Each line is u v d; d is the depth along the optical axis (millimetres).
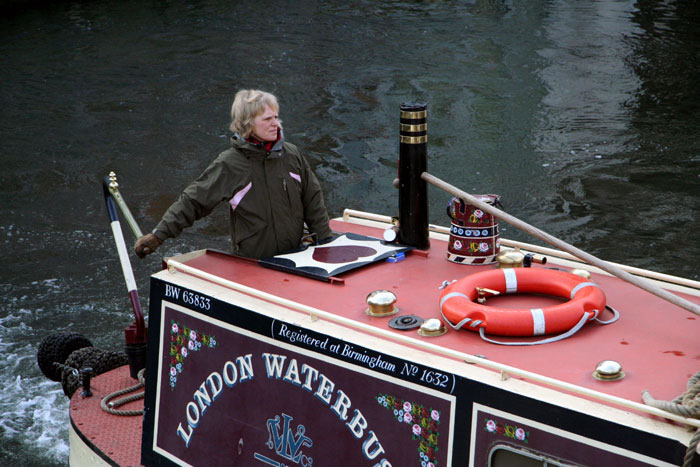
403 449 3711
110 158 14773
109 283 10266
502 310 3908
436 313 4211
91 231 11844
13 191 13453
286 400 4168
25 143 15656
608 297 4395
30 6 28500
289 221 5156
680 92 17844
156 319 4781
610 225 11156
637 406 3037
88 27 25281
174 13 27062
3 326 9195
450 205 5012
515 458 3377
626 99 17516
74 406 5789
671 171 13219
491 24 24891
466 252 4941
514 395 3303
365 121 16391
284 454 4227
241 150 4984
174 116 17047
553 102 17453
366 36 23688
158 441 4879
